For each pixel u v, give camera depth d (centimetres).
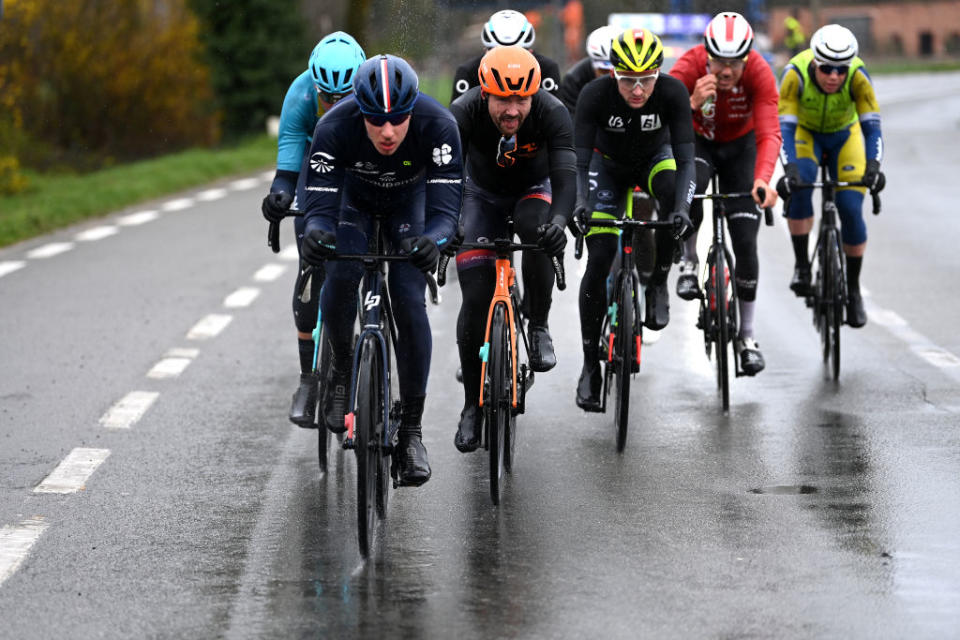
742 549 1820
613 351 2391
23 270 4322
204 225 5438
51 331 3381
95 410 2641
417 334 1930
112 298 3822
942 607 1602
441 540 1884
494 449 2012
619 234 2502
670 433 2458
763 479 2155
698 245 4641
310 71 2236
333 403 2047
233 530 1939
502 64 2034
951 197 5978
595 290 2447
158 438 2450
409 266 1947
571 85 3045
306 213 1886
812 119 3025
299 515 2009
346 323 1950
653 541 1861
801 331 3341
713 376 2911
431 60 8356
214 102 10481
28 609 1638
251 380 2898
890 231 4984
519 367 2239
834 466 2216
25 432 2484
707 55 2758
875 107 2977
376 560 1803
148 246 4856
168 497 2102
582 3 10306
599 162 2550
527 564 1778
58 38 8481
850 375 2873
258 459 2320
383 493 1919
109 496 2108
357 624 1575
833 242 2855
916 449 2303
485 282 2183
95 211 5916
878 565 1748
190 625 1580
